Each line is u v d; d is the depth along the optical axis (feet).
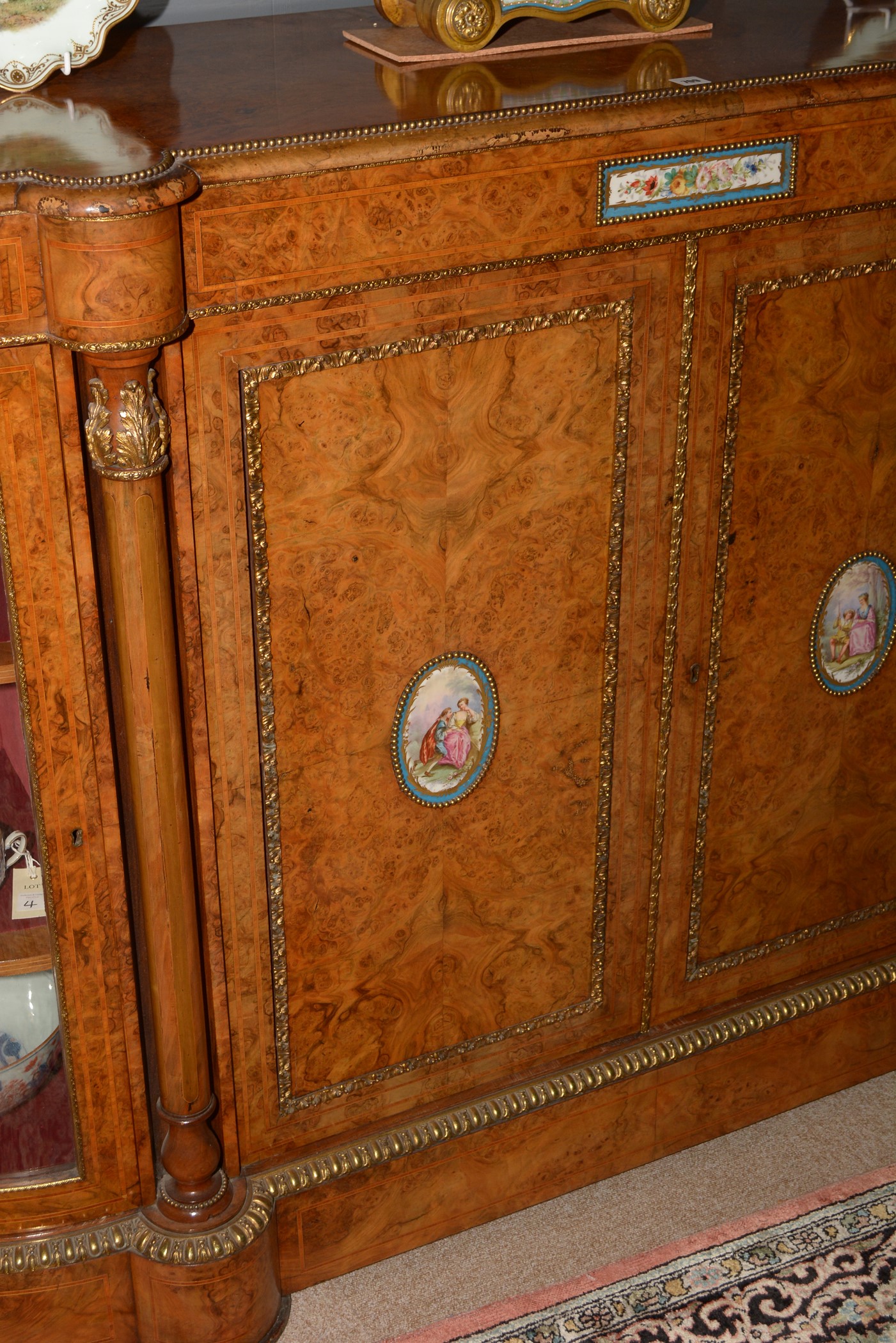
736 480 6.28
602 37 6.19
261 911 6.10
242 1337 6.58
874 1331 6.69
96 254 4.57
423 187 5.13
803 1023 7.63
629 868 6.87
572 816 6.63
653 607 6.36
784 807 7.15
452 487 5.73
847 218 5.98
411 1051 6.77
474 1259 7.06
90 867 5.73
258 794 5.89
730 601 6.52
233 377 5.17
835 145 5.78
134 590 5.17
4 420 4.93
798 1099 7.90
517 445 5.78
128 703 5.39
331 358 5.28
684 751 6.73
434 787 6.23
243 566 5.48
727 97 5.45
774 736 6.95
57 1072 6.13
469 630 6.03
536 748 6.40
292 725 5.84
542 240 5.42
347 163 4.92
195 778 5.73
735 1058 7.51
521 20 6.43
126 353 4.77
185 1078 6.04
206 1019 6.22
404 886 6.39
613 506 6.07
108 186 4.50
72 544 5.19
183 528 5.30
